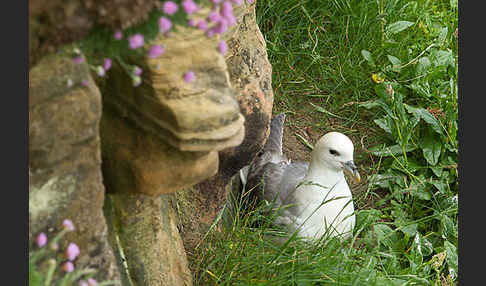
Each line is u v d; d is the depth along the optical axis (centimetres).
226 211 481
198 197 433
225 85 257
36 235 233
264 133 425
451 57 576
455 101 548
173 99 245
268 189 498
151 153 269
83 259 254
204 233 429
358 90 598
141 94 252
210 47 254
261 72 414
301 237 422
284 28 612
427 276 442
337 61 605
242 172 537
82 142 237
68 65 224
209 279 391
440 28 618
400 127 558
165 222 354
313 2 616
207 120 245
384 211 516
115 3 214
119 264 310
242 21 394
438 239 497
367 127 594
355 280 384
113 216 307
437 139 550
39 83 219
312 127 596
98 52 236
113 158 279
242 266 395
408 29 619
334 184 466
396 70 580
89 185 246
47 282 221
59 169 234
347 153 457
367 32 600
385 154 555
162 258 336
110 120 277
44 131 224
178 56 245
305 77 613
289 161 544
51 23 212
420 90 565
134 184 279
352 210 474
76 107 229
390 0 607
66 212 241
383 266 446
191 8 222
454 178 535
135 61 243
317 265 392
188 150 250
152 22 233
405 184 532
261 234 437
